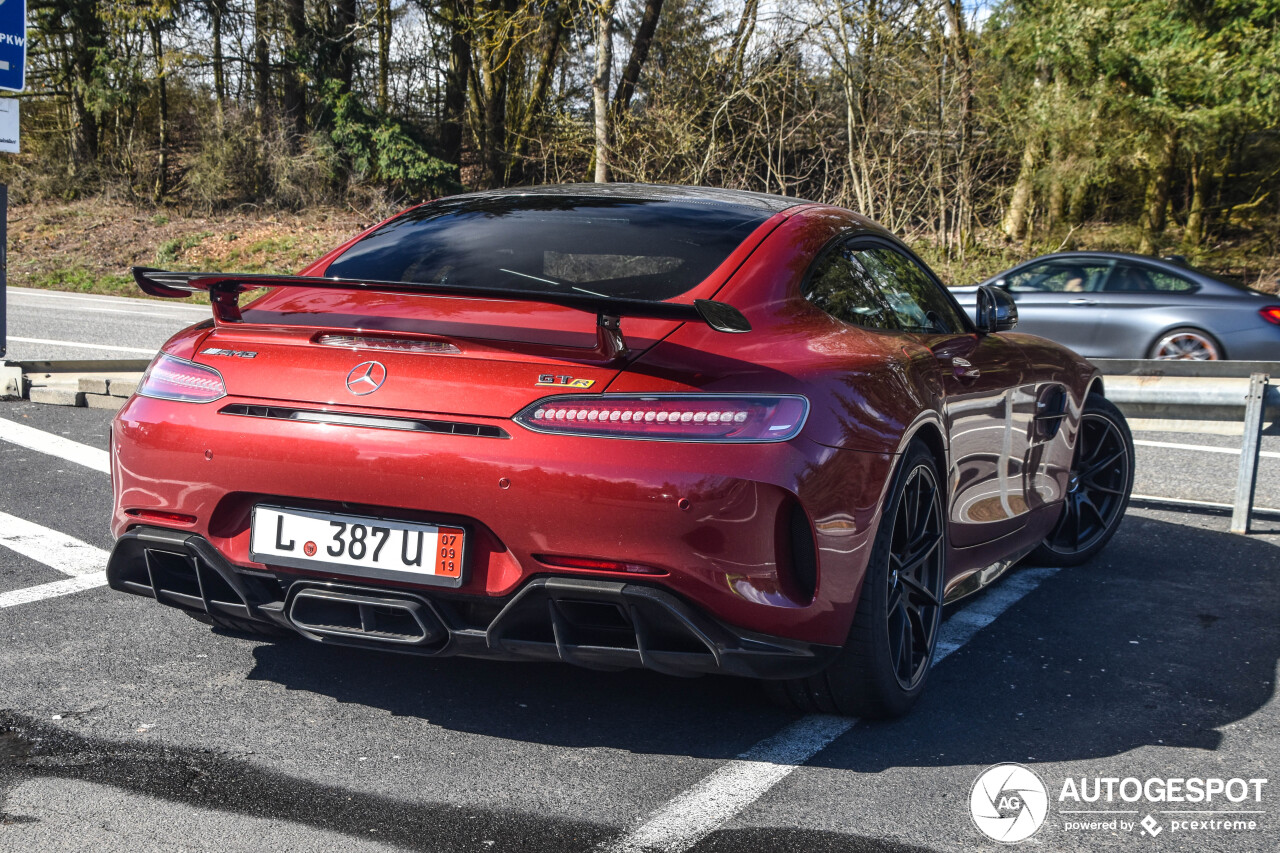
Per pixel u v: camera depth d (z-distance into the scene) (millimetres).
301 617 2588
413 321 2613
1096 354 10305
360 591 2496
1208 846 2256
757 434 2355
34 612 3457
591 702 2922
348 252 3229
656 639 2402
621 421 2326
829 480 2445
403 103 28641
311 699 2873
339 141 26938
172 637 3299
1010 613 3898
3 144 7039
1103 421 4672
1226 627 3773
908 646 2932
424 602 2451
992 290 3799
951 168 20109
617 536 2312
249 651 3211
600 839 2178
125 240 24969
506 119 28422
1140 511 5621
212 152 26719
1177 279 10148
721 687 3064
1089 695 3105
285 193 26625
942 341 3414
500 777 2451
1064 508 4555
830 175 20172
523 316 2588
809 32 19109
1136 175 22812
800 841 2199
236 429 2537
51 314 14617
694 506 2293
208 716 2736
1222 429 7863
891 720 2883
